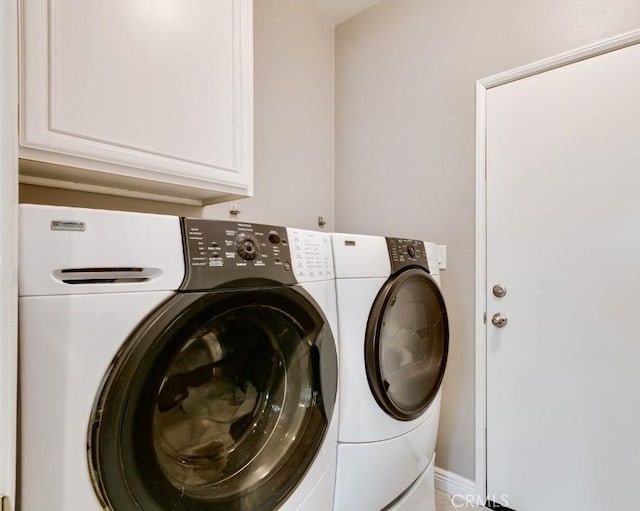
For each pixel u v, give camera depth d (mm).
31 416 510
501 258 1592
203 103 1044
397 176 1991
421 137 1890
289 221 2021
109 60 836
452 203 1764
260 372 915
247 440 878
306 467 913
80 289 558
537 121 1499
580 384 1381
